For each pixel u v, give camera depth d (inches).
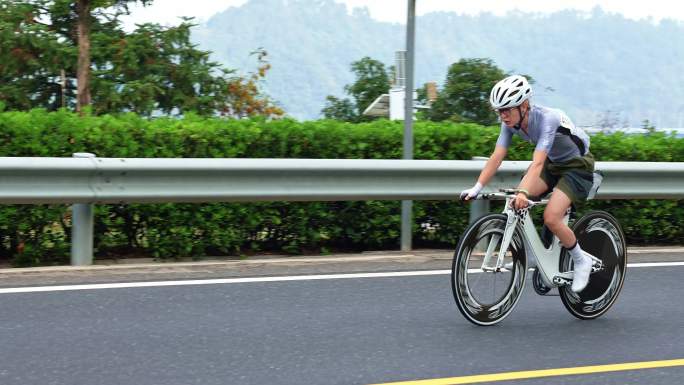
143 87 1672.0
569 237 309.1
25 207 380.8
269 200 397.7
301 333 290.0
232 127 414.9
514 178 442.0
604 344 288.8
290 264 399.5
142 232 404.5
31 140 382.3
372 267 407.8
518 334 298.2
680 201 493.4
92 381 237.6
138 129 399.2
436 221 455.2
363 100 1428.4
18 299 324.8
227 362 257.1
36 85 1798.7
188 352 265.9
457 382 245.0
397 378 246.8
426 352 272.8
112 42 1772.9
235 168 384.2
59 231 393.7
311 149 431.8
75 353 262.1
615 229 327.3
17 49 1732.3
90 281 357.4
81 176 366.0
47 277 358.0
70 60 1711.4
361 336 288.5
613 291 326.6
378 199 415.2
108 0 1680.6
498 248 309.0
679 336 301.1
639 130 522.6
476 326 306.2
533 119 300.5
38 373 243.3
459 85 1371.8
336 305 330.3
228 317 308.0
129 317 304.2
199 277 373.1
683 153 496.1
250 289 352.2
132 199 374.0
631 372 258.7
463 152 460.4
